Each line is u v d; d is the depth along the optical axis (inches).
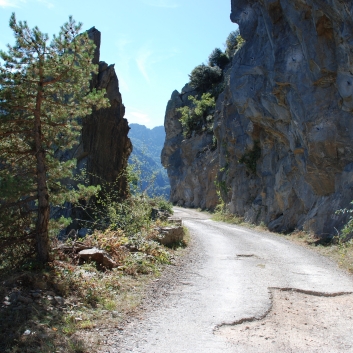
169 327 209.3
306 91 652.7
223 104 1341.0
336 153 642.2
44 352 165.6
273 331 206.4
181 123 2306.8
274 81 730.8
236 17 941.8
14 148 299.3
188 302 257.3
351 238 505.4
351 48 487.8
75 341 180.7
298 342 190.7
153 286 296.0
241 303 255.3
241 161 1143.6
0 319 194.1
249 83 872.9
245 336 198.7
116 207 554.6
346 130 611.5
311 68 614.2
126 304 243.9
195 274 350.3
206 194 1708.9
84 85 307.0
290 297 276.2
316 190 716.0
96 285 263.4
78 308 226.1
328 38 559.5
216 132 1503.4
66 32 290.8
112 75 900.6
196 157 1929.1
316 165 680.4
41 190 287.9
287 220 841.5
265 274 350.3
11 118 284.4
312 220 680.4
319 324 218.4
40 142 291.6
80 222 630.5
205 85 2183.8
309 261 431.2
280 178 890.1
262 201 1018.1
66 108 309.1
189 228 832.3
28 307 210.2
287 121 794.2
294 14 609.9
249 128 1077.1
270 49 768.9
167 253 431.5
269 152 1020.5
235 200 1210.0
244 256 461.1
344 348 183.6
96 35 884.0
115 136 892.6
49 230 314.8
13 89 280.8
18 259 285.3
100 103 316.2
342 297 278.4
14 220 282.8
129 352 175.6
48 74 285.4
